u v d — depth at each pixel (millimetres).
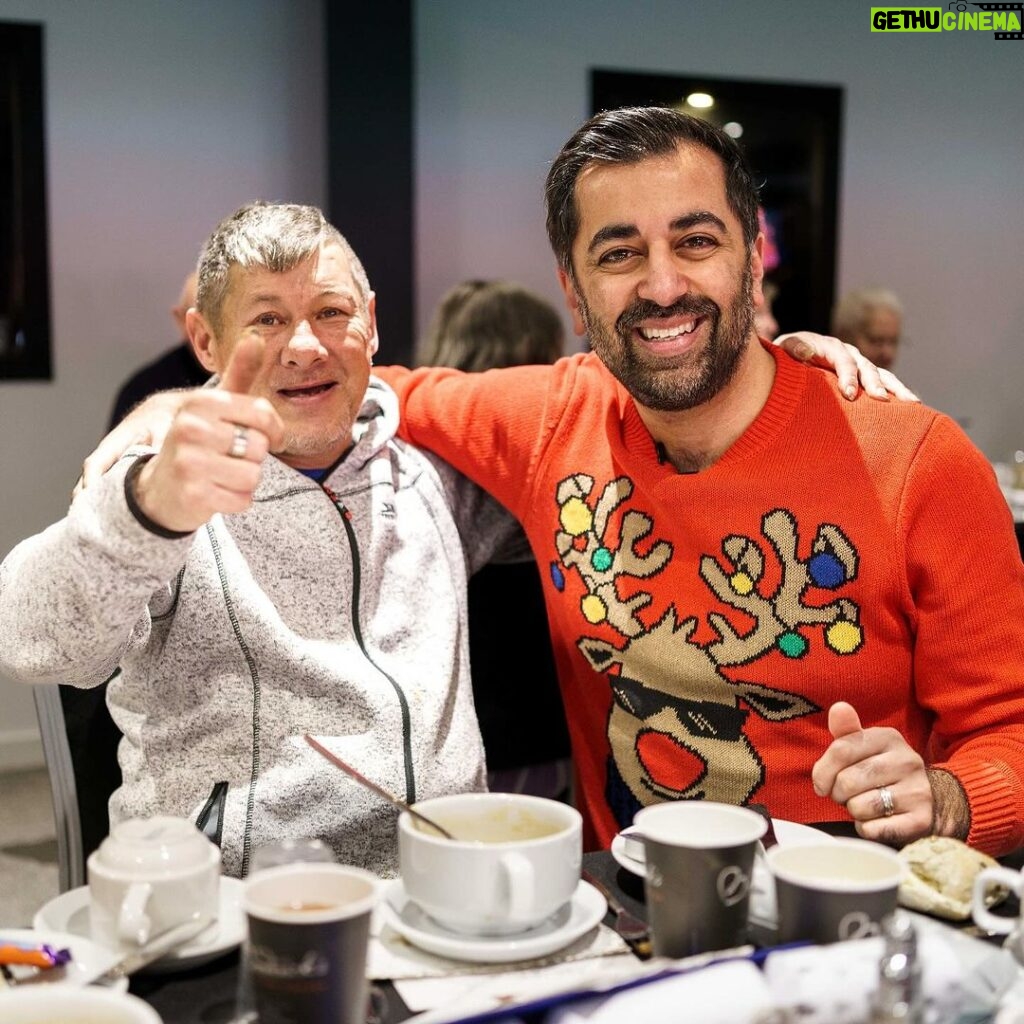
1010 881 925
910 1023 782
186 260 4449
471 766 1499
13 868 3250
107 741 1536
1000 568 1451
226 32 4406
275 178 4520
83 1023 747
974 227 5457
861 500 1459
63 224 4289
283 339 1481
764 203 5156
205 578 1426
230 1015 871
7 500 4320
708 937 899
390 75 4453
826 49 5141
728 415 1521
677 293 1427
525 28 4750
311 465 1569
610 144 1450
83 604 1146
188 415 1056
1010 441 5633
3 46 4152
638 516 1551
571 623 1605
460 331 3018
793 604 1469
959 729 1459
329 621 1478
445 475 1731
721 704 1507
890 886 863
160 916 920
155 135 4363
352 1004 808
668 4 4906
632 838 1165
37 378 4305
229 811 1380
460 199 4750
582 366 1729
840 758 1156
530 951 932
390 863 1434
